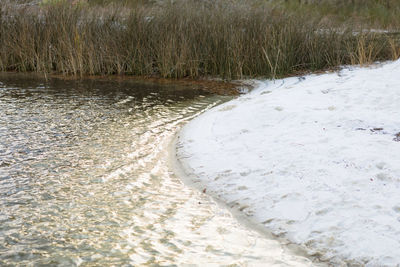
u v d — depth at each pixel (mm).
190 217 4441
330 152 5348
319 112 6785
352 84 8141
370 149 5301
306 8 16641
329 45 11914
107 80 11734
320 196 4469
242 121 6871
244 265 3635
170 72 12070
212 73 12141
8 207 4586
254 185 4941
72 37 12492
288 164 5215
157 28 12383
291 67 11555
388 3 17625
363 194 4379
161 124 7574
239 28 12000
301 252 3793
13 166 5633
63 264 3648
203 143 6316
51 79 11766
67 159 5902
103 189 5035
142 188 5086
